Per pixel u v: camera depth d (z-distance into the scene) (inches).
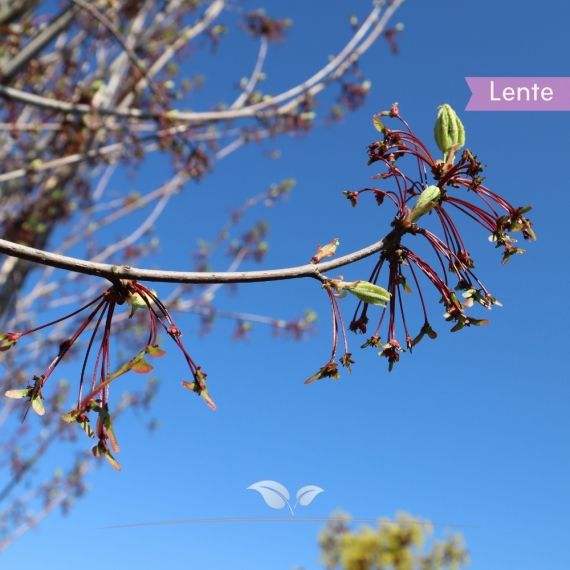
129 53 222.4
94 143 289.4
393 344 70.7
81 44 296.2
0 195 281.4
